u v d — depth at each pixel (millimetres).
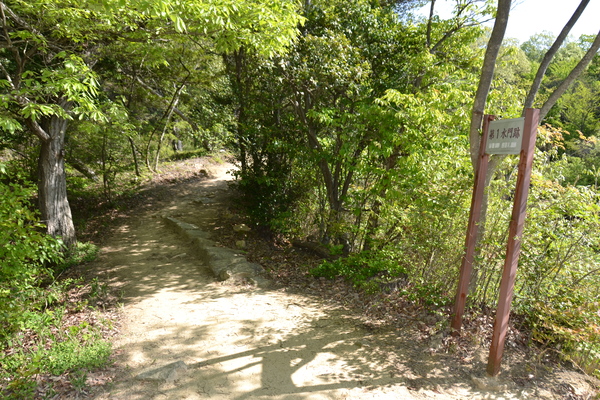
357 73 7613
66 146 11594
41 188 7945
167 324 4965
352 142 7410
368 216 8156
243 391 3480
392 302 5531
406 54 8750
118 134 11320
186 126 17312
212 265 7301
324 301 5820
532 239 4797
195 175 16812
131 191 13359
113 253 8516
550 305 4531
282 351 4238
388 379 3705
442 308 5000
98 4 5402
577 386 3729
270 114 9734
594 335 4008
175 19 4043
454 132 6824
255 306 5617
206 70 13242
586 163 15438
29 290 4695
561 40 4500
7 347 4219
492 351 3756
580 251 4785
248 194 9953
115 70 10430
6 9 5160
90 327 4750
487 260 4891
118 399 3303
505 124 3850
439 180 6062
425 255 5730
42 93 5242
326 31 7656
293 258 8141
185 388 3506
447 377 3770
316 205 10250
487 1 7992
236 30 5188
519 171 3635
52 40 6297
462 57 9328
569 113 20875
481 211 4906
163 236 9734
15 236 4285
